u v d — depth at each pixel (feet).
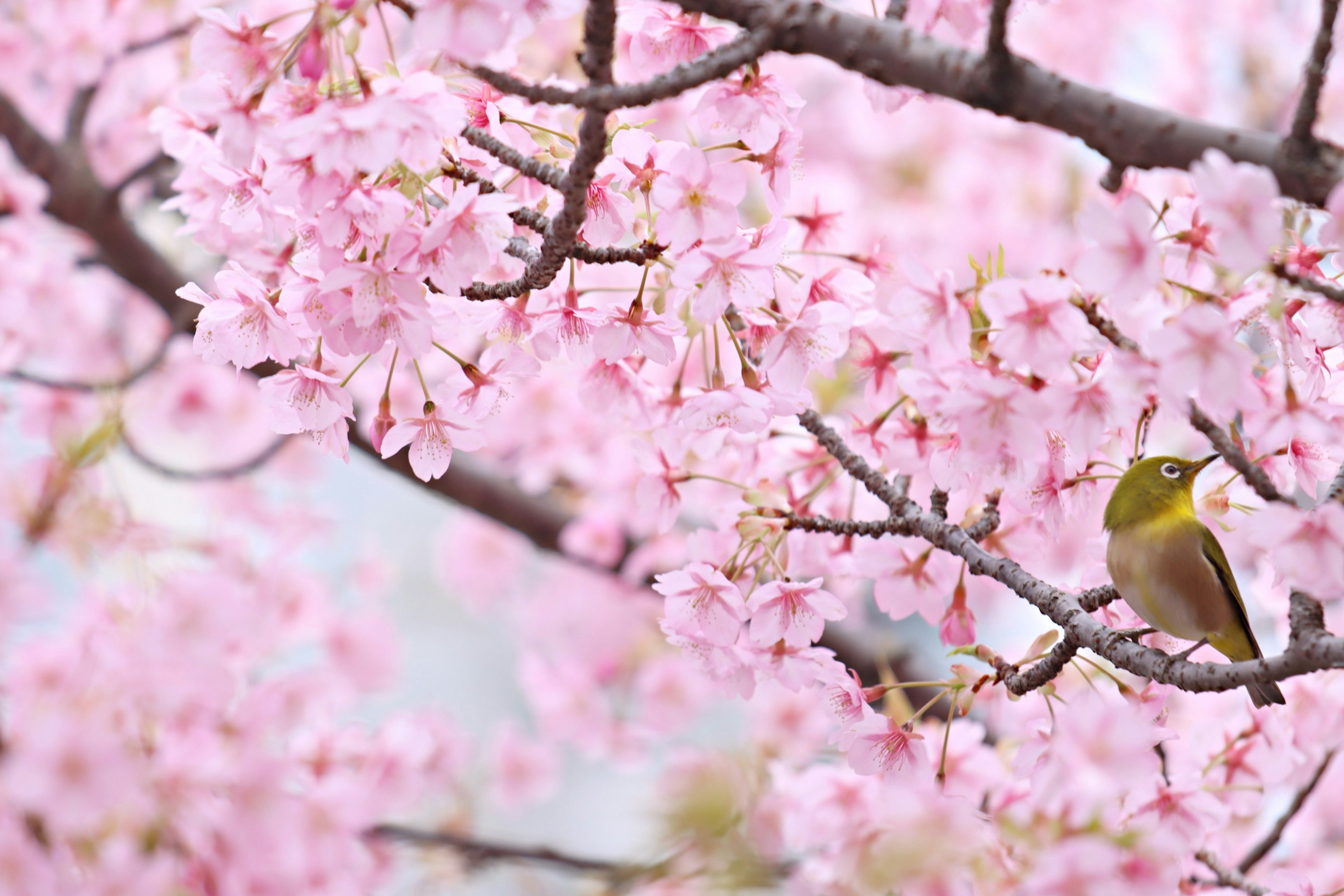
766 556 7.50
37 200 8.48
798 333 7.35
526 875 8.54
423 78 7.08
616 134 7.23
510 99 7.32
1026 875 7.25
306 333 7.30
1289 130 6.99
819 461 7.68
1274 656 7.06
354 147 7.04
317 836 8.00
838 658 8.89
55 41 8.70
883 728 7.38
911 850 7.17
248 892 7.72
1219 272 7.20
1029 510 7.38
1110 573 7.38
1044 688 7.38
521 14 7.05
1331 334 7.21
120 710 7.55
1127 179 7.60
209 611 7.63
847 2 7.42
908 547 7.61
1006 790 7.63
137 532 7.83
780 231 7.27
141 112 9.09
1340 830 8.38
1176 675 7.11
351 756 8.26
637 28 7.32
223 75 7.13
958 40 7.36
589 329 7.33
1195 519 7.34
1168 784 7.51
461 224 7.15
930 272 7.15
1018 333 7.10
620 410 7.58
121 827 7.55
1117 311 7.22
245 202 7.30
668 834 7.04
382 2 7.14
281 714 7.96
